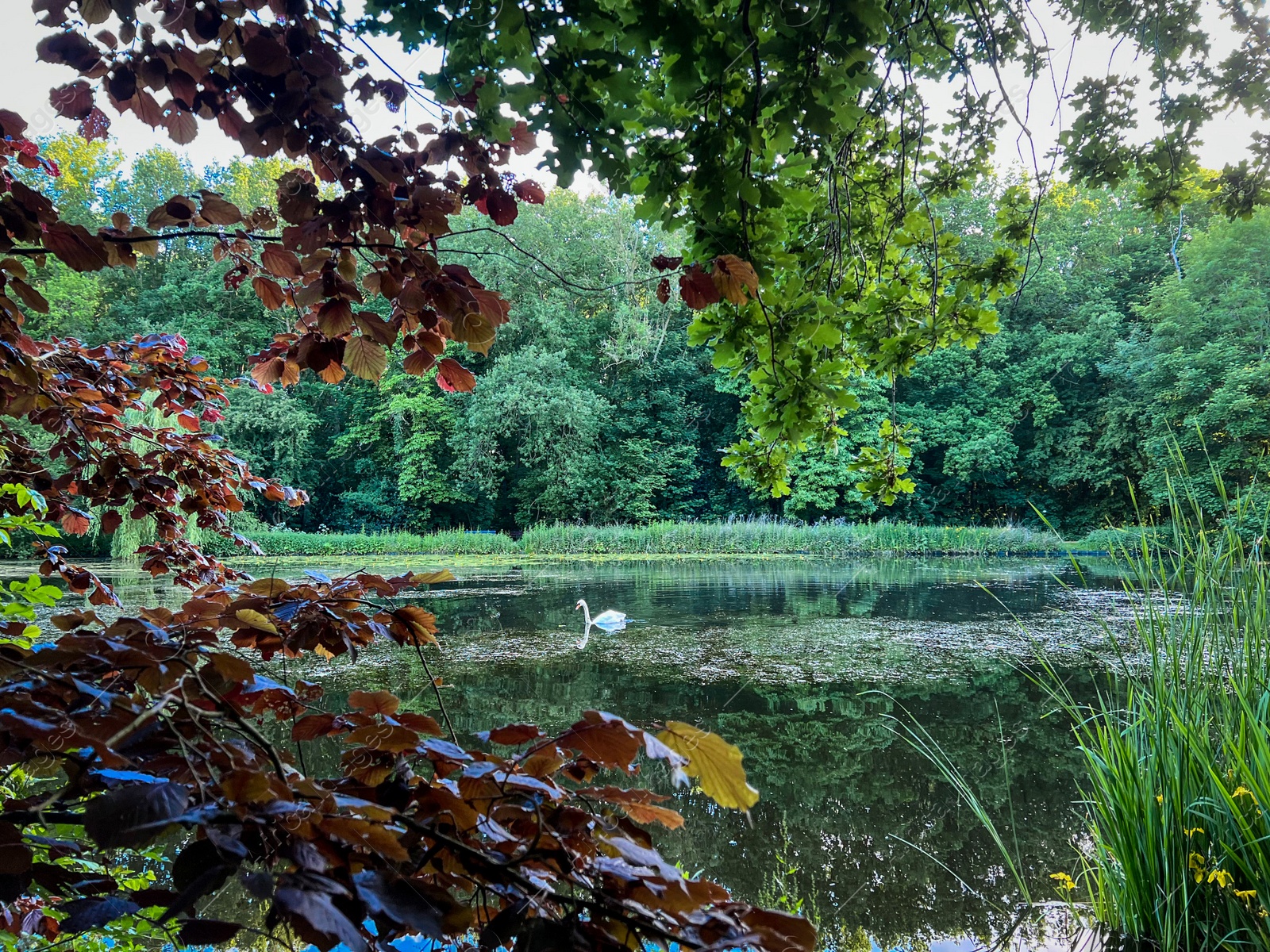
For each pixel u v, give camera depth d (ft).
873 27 4.41
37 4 3.32
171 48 3.44
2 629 3.76
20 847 2.15
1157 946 7.93
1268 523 8.04
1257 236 70.74
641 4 4.10
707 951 1.92
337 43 3.61
